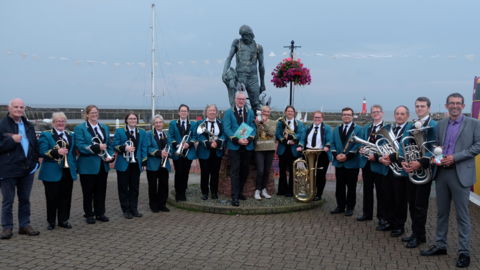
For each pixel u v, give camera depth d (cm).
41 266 440
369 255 494
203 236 565
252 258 478
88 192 629
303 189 746
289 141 762
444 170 476
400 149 541
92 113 628
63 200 601
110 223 636
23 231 566
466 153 455
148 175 704
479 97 831
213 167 752
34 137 564
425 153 500
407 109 580
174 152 718
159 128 716
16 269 430
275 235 573
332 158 751
